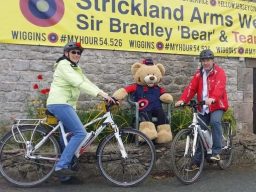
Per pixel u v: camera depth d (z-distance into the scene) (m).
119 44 4.74
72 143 3.47
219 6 5.34
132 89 4.30
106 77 4.74
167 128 4.23
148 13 4.89
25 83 4.36
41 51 4.41
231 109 5.28
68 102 3.51
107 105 3.72
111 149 3.88
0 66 4.25
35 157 3.56
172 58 5.10
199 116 4.11
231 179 4.03
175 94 5.13
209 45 5.27
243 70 5.57
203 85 4.07
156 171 4.12
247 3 5.55
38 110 4.14
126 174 3.89
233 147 4.67
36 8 4.32
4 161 3.65
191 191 3.60
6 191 3.44
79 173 3.89
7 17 4.20
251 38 5.58
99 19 4.62
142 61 4.54
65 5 4.45
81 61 4.61
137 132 3.74
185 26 5.11
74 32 4.50
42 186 3.60
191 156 3.81
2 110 4.27
